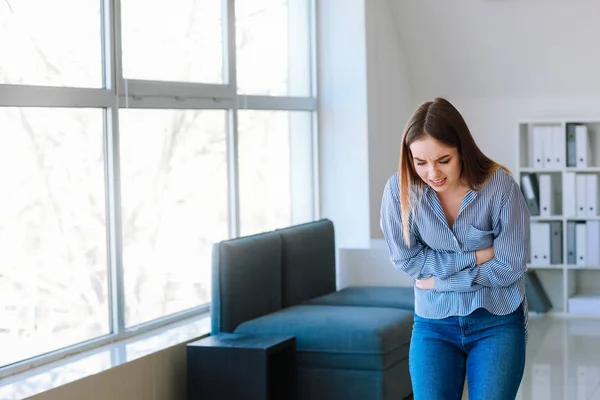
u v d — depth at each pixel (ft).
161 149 17.07
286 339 14.96
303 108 22.40
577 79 25.63
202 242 18.49
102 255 15.47
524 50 25.27
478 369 10.05
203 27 18.45
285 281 18.39
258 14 20.84
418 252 10.46
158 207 17.02
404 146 10.12
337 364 15.55
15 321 13.47
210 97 18.51
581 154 24.99
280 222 21.76
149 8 16.69
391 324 15.94
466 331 10.19
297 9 22.59
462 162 9.89
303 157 22.79
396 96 25.57
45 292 14.07
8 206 13.30
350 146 22.88
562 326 23.73
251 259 16.92
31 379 12.98
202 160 18.48
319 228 19.94
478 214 10.05
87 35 15.02
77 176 14.82
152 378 14.67
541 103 26.30
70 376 13.12
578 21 24.27
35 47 13.83
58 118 14.35
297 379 15.58
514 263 10.01
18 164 13.50
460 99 26.96
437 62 26.18
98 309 15.35
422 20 25.16
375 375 15.38
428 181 9.95
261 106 20.51
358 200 22.88
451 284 10.16
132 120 16.21
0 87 13.01
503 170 10.11
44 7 14.01
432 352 10.27
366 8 22.68
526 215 10.14
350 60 22.74
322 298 18.92
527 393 17.79
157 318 17.01
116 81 15.58
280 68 21.80
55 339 14.30
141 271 16.51
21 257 13.57
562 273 26.07
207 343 14.74
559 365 19.81
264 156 20.99
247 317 16.67
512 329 10.14
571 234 25.16
